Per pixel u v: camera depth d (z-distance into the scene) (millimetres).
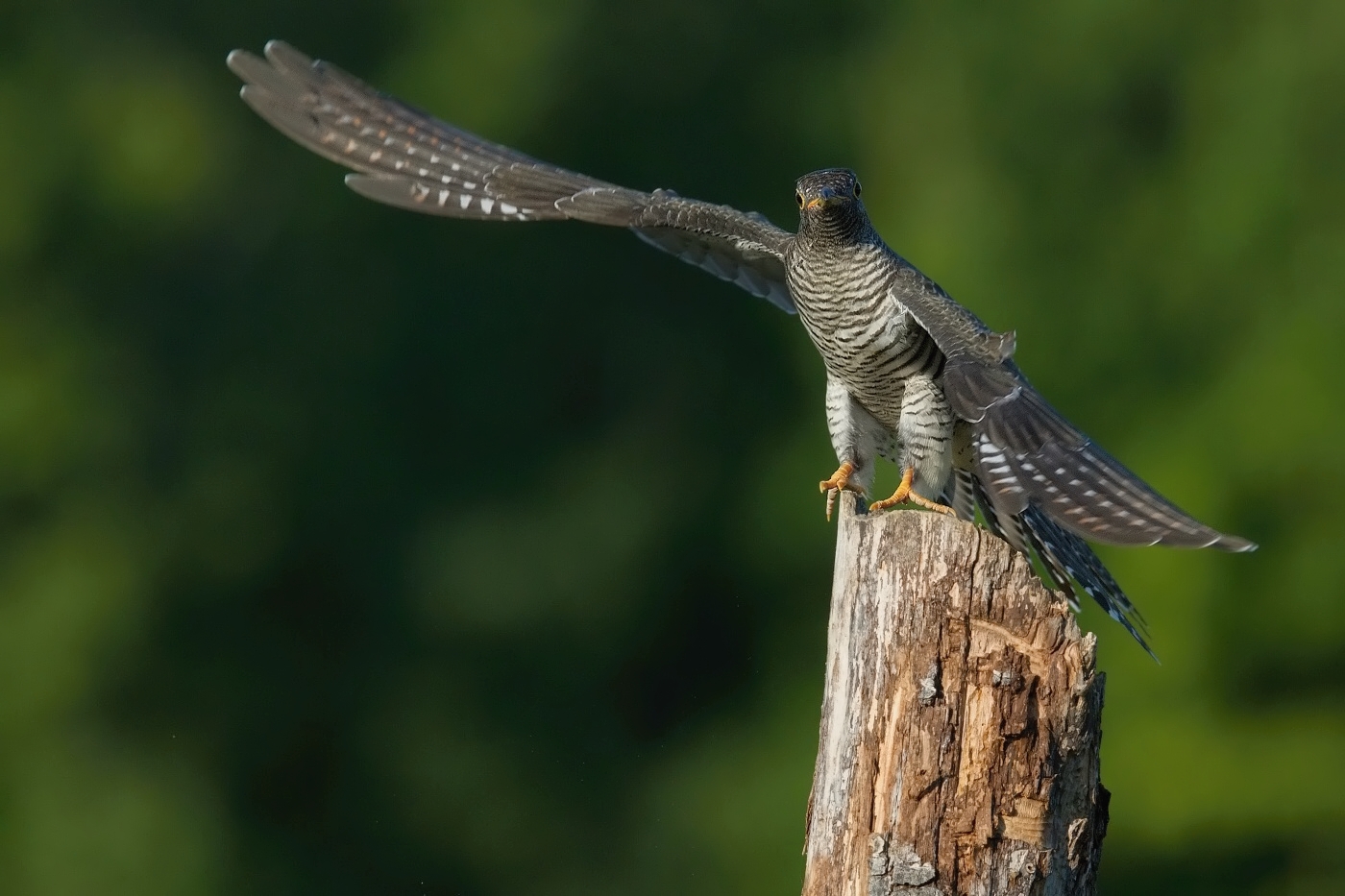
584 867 20469
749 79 22703
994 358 6148
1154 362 19672
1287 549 17938
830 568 20781
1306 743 17562
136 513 21125
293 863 20531
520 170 7742
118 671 20484
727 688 21078
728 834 19625
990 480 5680
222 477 21406
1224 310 19594
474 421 22000
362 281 22234
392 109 7652
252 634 21203
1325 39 19672
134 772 20109
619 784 20766
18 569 20672
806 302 7535
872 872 5656
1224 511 18078
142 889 19438
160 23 23344
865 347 7387
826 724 6004
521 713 20844
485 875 20625
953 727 5656
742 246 7836
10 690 20047
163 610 20969
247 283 22391
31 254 21969
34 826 19562
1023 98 20766
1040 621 5664
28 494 21031
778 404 21766
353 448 21766
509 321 22109
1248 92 19938
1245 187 19625
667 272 22172
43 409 21016
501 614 21047
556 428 22094
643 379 22047
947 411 7387
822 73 22656
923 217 20547
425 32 23281
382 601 21359
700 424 21828
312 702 21062
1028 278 20016
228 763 20766
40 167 22109
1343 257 19188
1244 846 17953
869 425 7828
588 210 7711
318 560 21438
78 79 22797
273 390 21891
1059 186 20438
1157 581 17656
